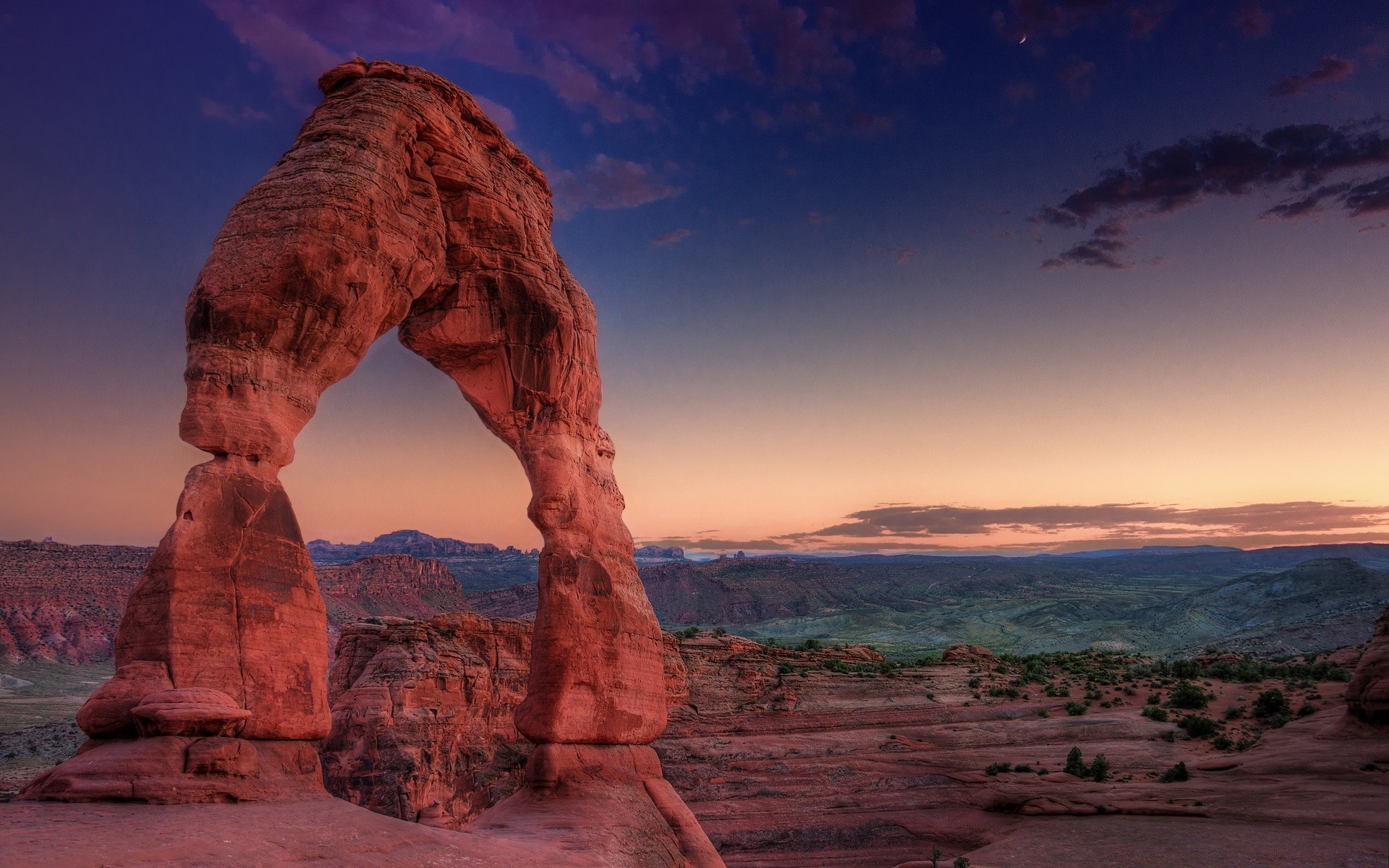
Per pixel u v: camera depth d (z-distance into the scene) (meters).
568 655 24.02
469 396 26.03
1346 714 54.66
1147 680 87.25
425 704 51.09
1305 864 30.97
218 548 17.08
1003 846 42.06
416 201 22.66
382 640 55.19
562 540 24.97
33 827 12.70
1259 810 40.59
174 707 15.37
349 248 19.52
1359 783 42.81
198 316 18.31
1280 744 55.88
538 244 26.41
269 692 16.98
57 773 14.86
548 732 23.39
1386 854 31.02
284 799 16.25
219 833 13.52
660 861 21.83
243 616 17.05
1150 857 34.91
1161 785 51.56
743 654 87.44
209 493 17.31
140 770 14.84
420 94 23.25
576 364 26.34
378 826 16.17
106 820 13.48
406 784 46.47
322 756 47.72
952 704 80.31
